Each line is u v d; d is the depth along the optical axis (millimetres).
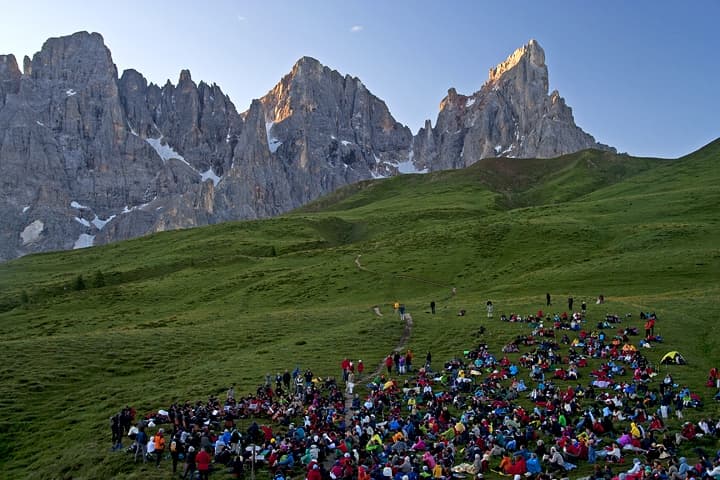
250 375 71812
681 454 41562
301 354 81438
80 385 74062
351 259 169375
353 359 78312
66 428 60156
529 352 75250
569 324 85500
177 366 81188
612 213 194250
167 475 44562
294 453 45938
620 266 129125
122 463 47625
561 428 46750
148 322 125188
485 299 117688
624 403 52938
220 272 177875
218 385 68062
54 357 82938
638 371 61000
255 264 185000
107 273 194250
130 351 87750
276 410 56688
